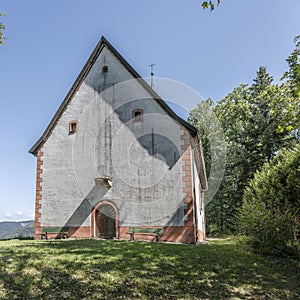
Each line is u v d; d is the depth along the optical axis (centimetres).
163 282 709
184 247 1130
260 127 2845
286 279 810
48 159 1697
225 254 1020
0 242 1347
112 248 1033
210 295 661
